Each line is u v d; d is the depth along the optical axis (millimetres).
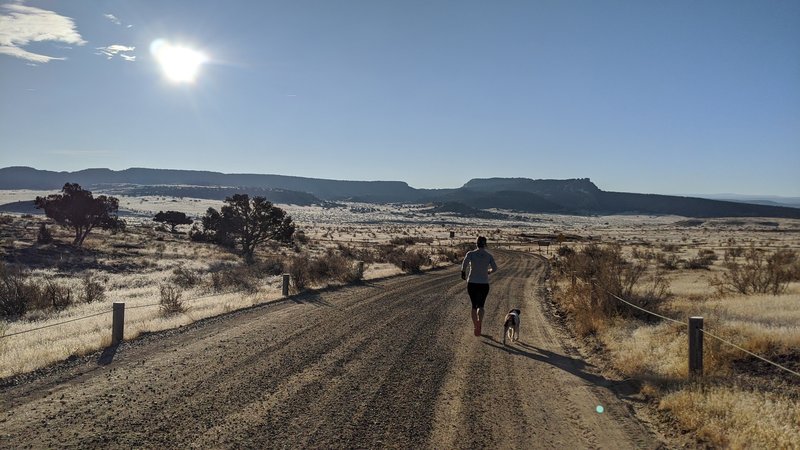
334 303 17016
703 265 35750
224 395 7234
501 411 6949
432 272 32031
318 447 5586
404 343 11023
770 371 7809
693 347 7934
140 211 179250
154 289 26625
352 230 129125
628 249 64875
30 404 6797
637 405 7359
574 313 15000
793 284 20047
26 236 50062
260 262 43750
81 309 18797
